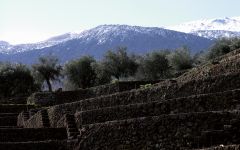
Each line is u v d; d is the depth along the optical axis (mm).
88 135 41469
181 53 109312
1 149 41469
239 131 32656
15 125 63875
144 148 37250
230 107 37219
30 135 47344
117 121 39812
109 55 109125
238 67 46719
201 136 33938
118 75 108688
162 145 36125
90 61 111188
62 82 115625
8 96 109625
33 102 74438
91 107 54250
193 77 51875
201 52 114000
